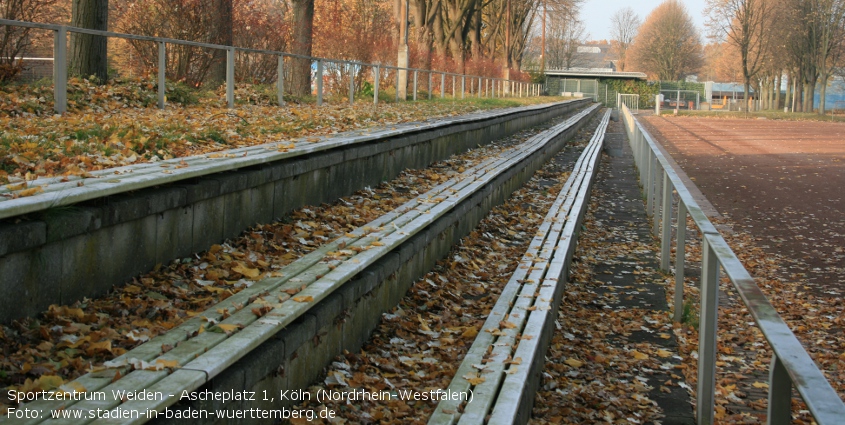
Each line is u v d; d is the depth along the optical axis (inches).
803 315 307.0
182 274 201.0
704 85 3718.0
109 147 267.6
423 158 489.1
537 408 191.2
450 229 330.0
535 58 4429.1
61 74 400.5
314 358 179.3
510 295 247.6
